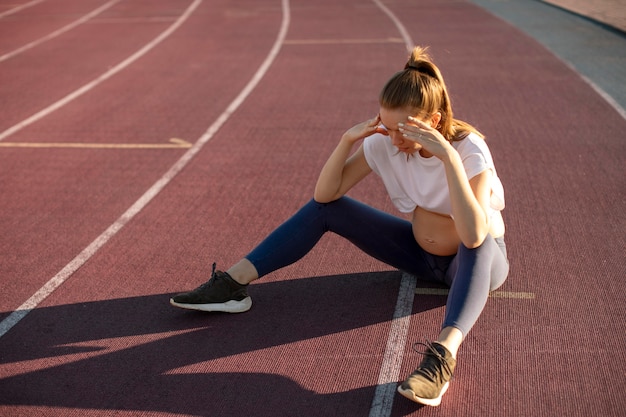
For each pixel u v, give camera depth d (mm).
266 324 3502
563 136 6207
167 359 3254
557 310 3480
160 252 4344
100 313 3672
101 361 3262
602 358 3104
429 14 13719
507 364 3100
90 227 4766
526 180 5230
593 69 8602
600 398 2855
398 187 3324
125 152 6316
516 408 2832
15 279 4078
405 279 3846
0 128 7230
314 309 3609
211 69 9625
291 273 3979
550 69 8719
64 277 4070
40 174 5836
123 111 7699
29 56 11023
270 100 7930
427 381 2740
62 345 3402
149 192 5348
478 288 2896
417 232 3408
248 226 4660
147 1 17125
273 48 10930
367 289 3770
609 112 6844
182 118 7348
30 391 3066
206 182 5508
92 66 10094
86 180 5656
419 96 2850
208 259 4219
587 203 4746
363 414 2840
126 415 2891
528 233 4340
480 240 2916
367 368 3129
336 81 8688
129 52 11023
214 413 2881
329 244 4293
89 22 14281
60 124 7289
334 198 3447
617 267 3863
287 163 5863
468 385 2982
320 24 12992
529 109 7098
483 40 10852
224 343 3361
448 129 3025
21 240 4605
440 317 3480
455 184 2854
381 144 3234
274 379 3078
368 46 10812
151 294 3840
